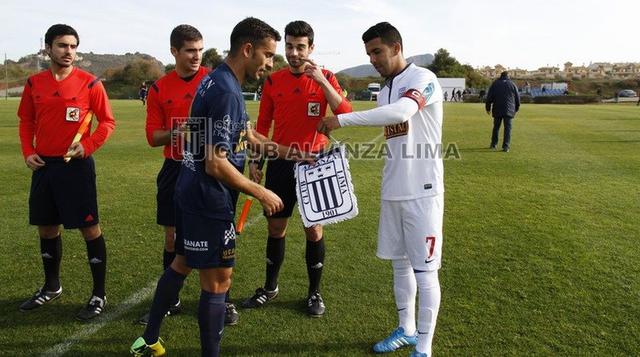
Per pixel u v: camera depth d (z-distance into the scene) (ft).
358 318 12.01
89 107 12.32
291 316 12.16
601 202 22.48
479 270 14.55
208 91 8.67
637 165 32.55
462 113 87.97
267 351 10.59
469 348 10.53
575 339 10.79
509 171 30.32
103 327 11.59
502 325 11.42
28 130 12.28
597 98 163.63
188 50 11.82
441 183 10.27
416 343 10.46
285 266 15.23
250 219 20.08
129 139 46.21
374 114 9.29
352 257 15.83
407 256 10.71
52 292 12.79
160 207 12.46
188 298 13.14
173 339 11.12
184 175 9.30
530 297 12.79
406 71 10.11
